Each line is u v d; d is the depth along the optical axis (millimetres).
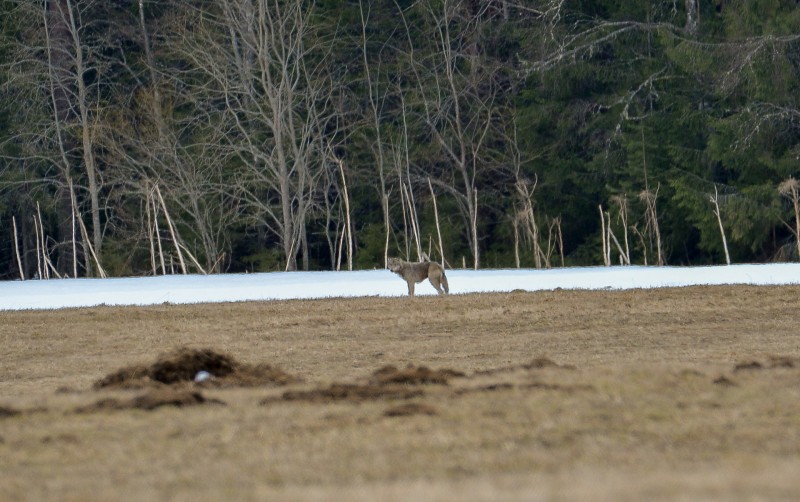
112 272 77500
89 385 25578
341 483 12633
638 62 78312
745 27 70000
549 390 18156
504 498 11023
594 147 79875
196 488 12703
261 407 17734
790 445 14102
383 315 36469
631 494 10969
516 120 79562
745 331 31875
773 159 69375
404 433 15297
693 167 73000
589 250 79062
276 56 78500
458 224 81625
